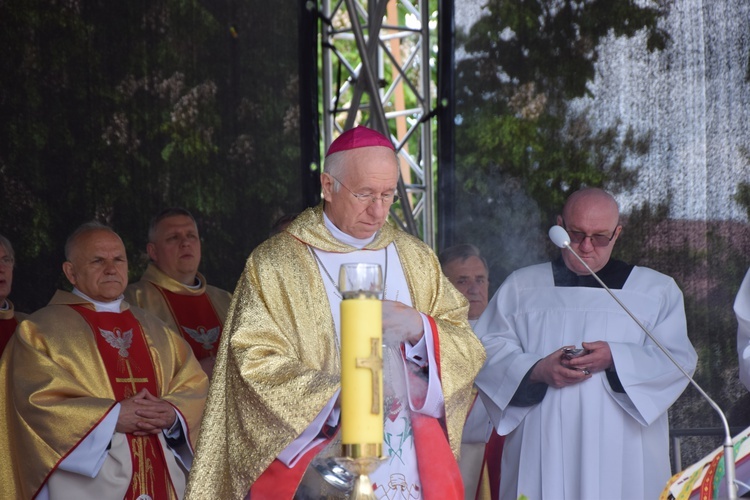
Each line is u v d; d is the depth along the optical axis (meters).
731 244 16.56
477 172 17.62
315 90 18.28
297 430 7.27
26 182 17.59
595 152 17.28
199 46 18.64
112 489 11.47
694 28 16.83
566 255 11.34
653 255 16.88
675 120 16.94
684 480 6.13
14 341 12.09
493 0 17.58
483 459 11.82
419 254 8.60
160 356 12.74
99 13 18.12
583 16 17.31
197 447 7.76
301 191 18.42
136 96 18.41
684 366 10.73
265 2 18.45
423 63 18.16
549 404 10.75
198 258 15.59
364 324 4.68
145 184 18.45
